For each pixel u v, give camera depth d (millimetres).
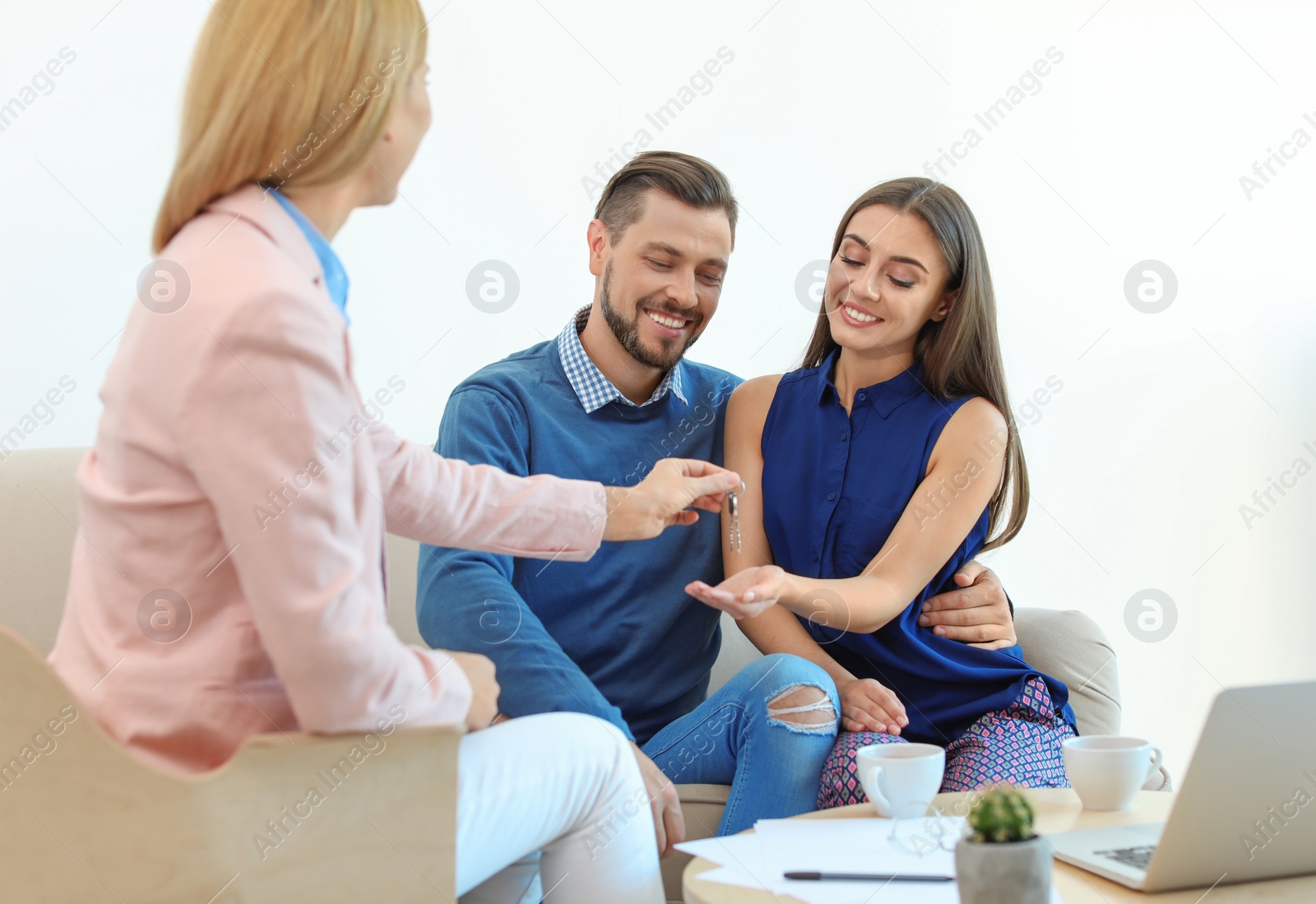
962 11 2490
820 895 831
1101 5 2582
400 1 956
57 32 1928
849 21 2408
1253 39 2666
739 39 2326
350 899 800
